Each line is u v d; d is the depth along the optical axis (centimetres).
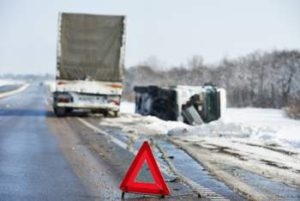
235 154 2212
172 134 2991
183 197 1398
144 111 4897
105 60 4122
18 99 7962
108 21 4097
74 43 4091
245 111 6831
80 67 4116
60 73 4112
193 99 4244
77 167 1827
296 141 2697
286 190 1518
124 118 4303
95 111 4422
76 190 1455
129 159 2025
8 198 1342
